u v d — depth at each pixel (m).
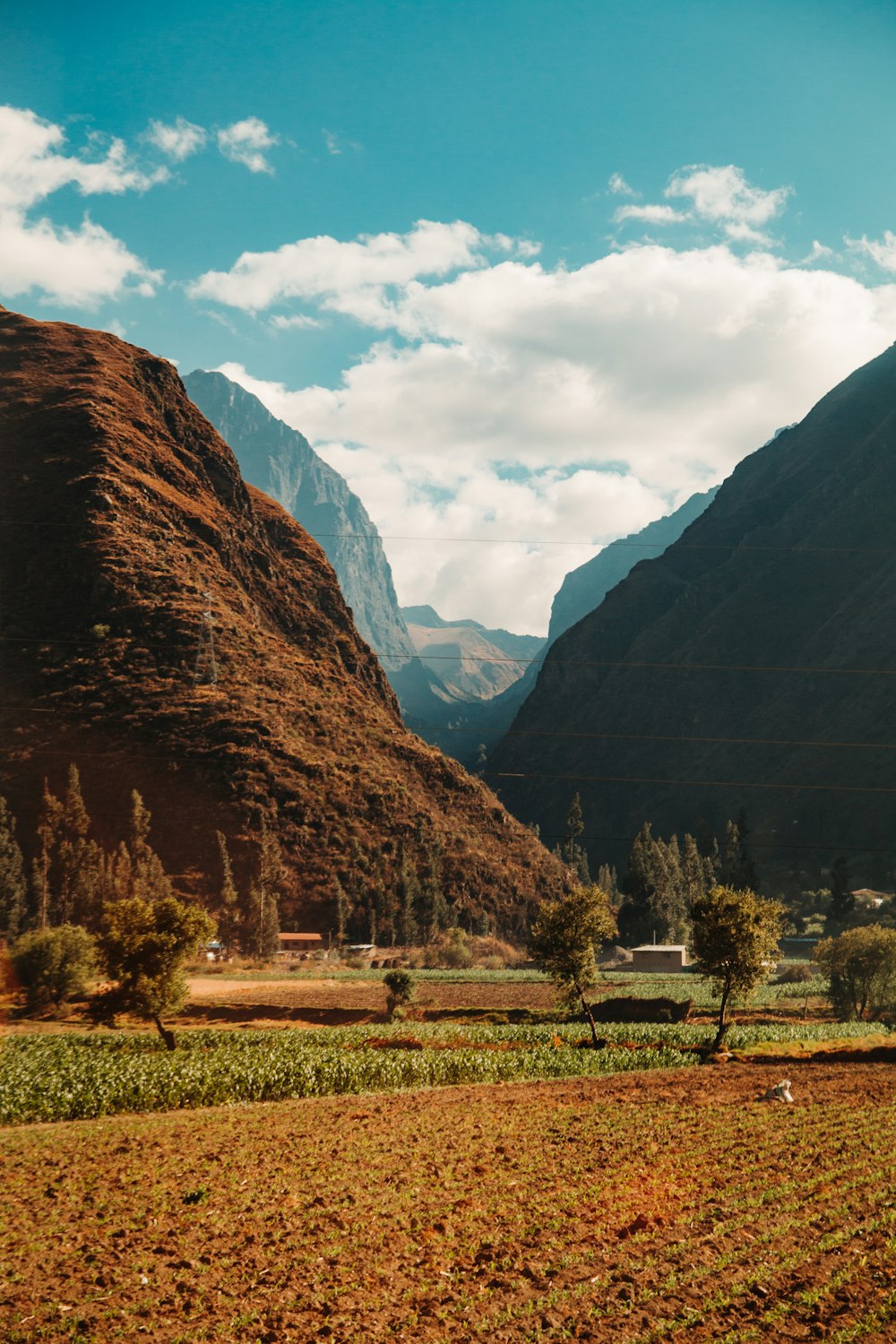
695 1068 55.03
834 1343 17.03
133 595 194.75
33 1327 18.00
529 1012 85.19
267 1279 20.00
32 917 131.75
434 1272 20.27
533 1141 33.12
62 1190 27.48
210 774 165.00
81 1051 55.00
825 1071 52.69
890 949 80.81
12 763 160.25
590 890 66.31
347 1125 36.75
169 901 58.62
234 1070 45.66
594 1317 18.06
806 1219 23.47
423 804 191.75
